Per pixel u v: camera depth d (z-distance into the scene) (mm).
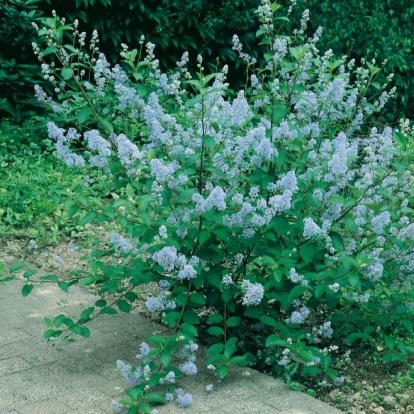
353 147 4148
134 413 3330
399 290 4371
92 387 3637
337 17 8938
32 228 6227
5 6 8469
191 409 3459
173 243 3580
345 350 4309
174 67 9375
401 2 9250
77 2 8672
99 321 4473
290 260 3736
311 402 3562
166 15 8945
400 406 3691
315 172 3967
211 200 3586
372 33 9008
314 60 4480
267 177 3955
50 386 3633
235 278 4098
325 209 4059
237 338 4098
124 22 9047
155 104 4152
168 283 3902
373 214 4102
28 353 3994
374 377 4012
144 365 3711
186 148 4113
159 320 4609
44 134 8156
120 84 4352
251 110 4867
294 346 3686
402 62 9289
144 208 3555
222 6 9258
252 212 3777
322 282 3717
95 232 6312
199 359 3994
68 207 3920
